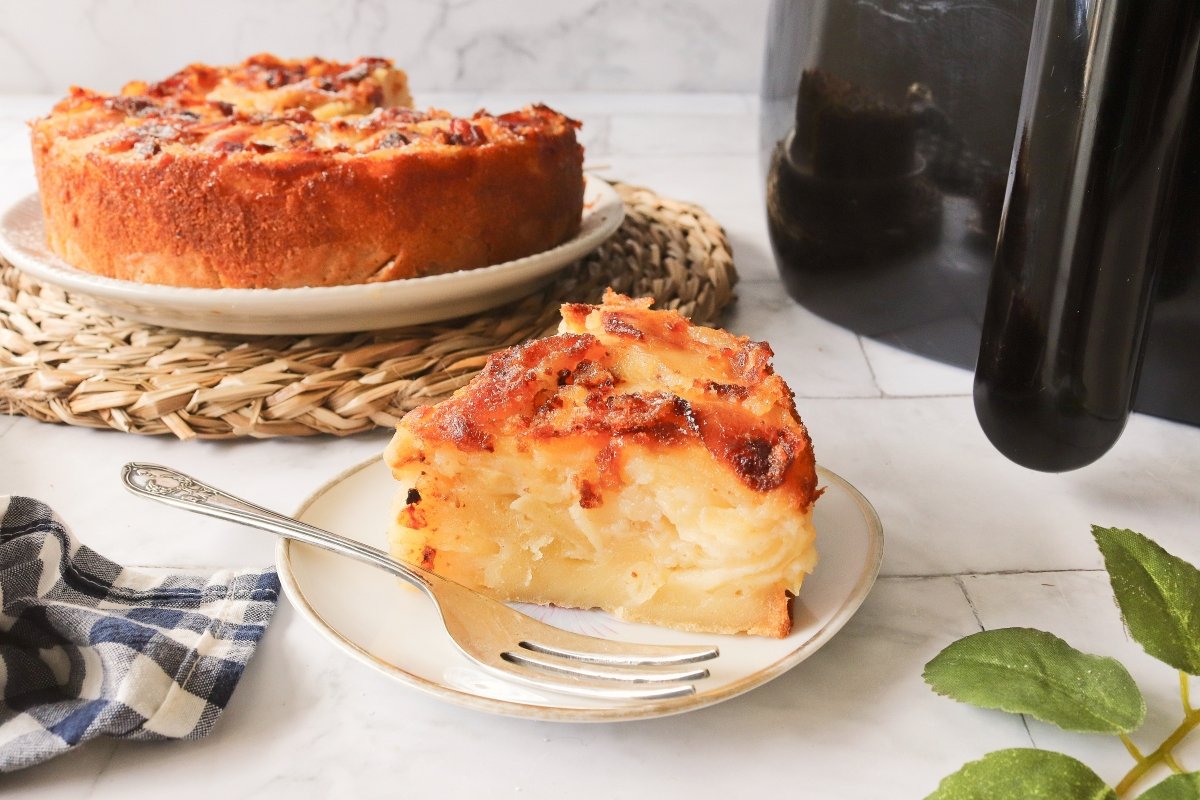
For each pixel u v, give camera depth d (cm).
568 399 53
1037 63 52
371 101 82
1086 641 53
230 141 67
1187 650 49
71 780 48
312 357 66
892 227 67
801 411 66
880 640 53
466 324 69
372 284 65
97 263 68
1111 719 48
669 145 113
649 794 48
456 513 53
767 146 73
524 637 51
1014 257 54
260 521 54
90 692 50
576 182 73
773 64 71
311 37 133
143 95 79
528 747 49
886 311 70
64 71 132
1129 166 51
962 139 63
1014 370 54
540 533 53
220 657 51
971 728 50
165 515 59
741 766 49
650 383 54
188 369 65
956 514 59
